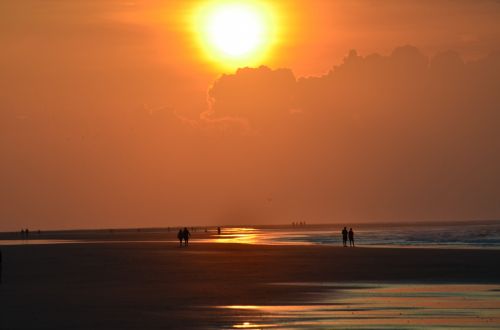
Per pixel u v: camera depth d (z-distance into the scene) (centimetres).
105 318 8119
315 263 16762
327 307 9000
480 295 10231
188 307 9025
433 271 14175
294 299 9800
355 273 13875
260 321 7906
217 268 15375
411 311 8631
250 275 13600
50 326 7569
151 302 9506
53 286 11744
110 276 13600
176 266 16075
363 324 7706
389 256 19350
